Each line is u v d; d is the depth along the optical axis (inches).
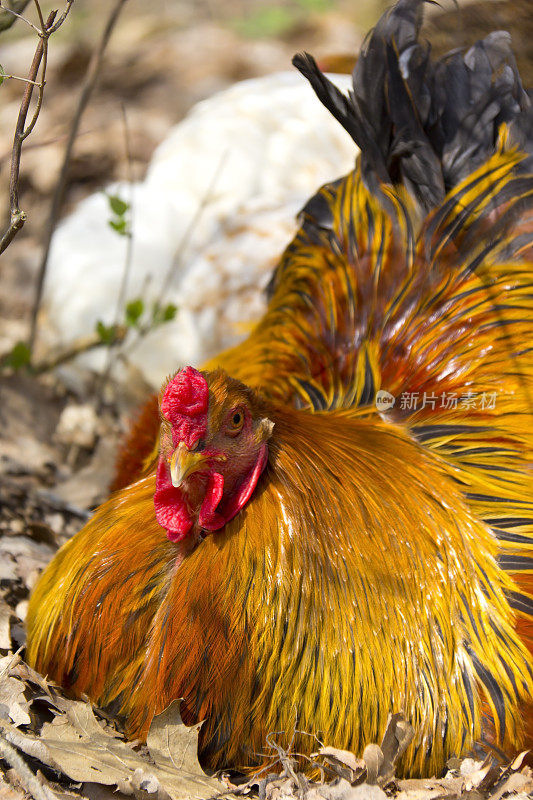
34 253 266.5
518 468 112.3
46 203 287.3
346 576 103.0
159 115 328.5
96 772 102.1
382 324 129.3
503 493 110.3
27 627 120.6
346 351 132.1
